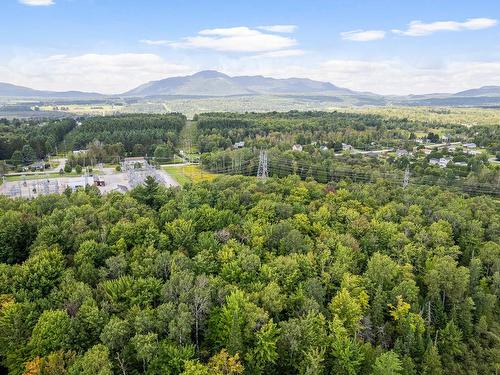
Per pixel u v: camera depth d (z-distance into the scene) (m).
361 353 72.88
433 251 108.19
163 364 65.25
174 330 68.50
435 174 199.00
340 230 118.19
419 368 79.31
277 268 90.12
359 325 80.50
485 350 89.25
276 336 73.56
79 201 128.62
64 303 74.75
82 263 87.50
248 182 152.75
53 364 60.69
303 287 86.31
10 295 75.62
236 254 96.44
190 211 114.38
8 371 69.38
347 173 194.00
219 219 113.75
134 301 76.94
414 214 131.25
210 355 72.62
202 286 78.44
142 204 126.31
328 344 73.88
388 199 149.62
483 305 97.19
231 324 71.12
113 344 66.62
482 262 111.38
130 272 88.00
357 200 140.62
